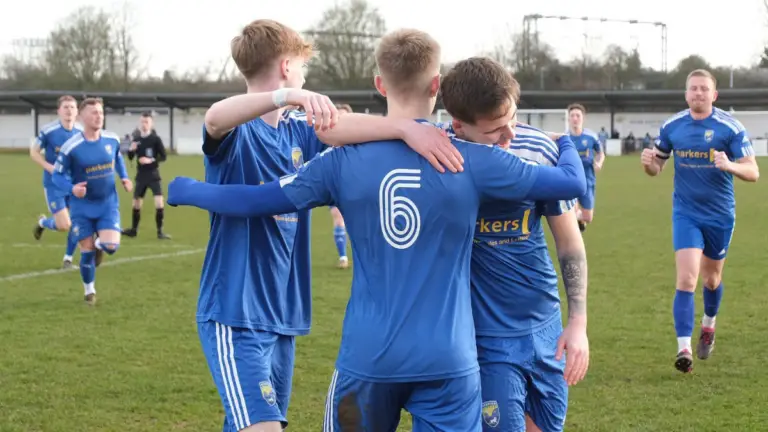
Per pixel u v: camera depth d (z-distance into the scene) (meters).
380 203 3.27
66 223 10.02
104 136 10.05
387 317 3.26
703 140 7.40
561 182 3.34
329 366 7.11
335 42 76.94
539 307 3.82
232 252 4.02
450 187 3.24
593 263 12.83
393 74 3.39
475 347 3.39
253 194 3.46
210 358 3.96
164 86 78.12
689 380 6.66
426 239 3.26
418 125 3.26
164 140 73.38
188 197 3.58
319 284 11.02
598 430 5.50
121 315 9.17
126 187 11.45
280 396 4.31
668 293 10.34
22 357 7.38
